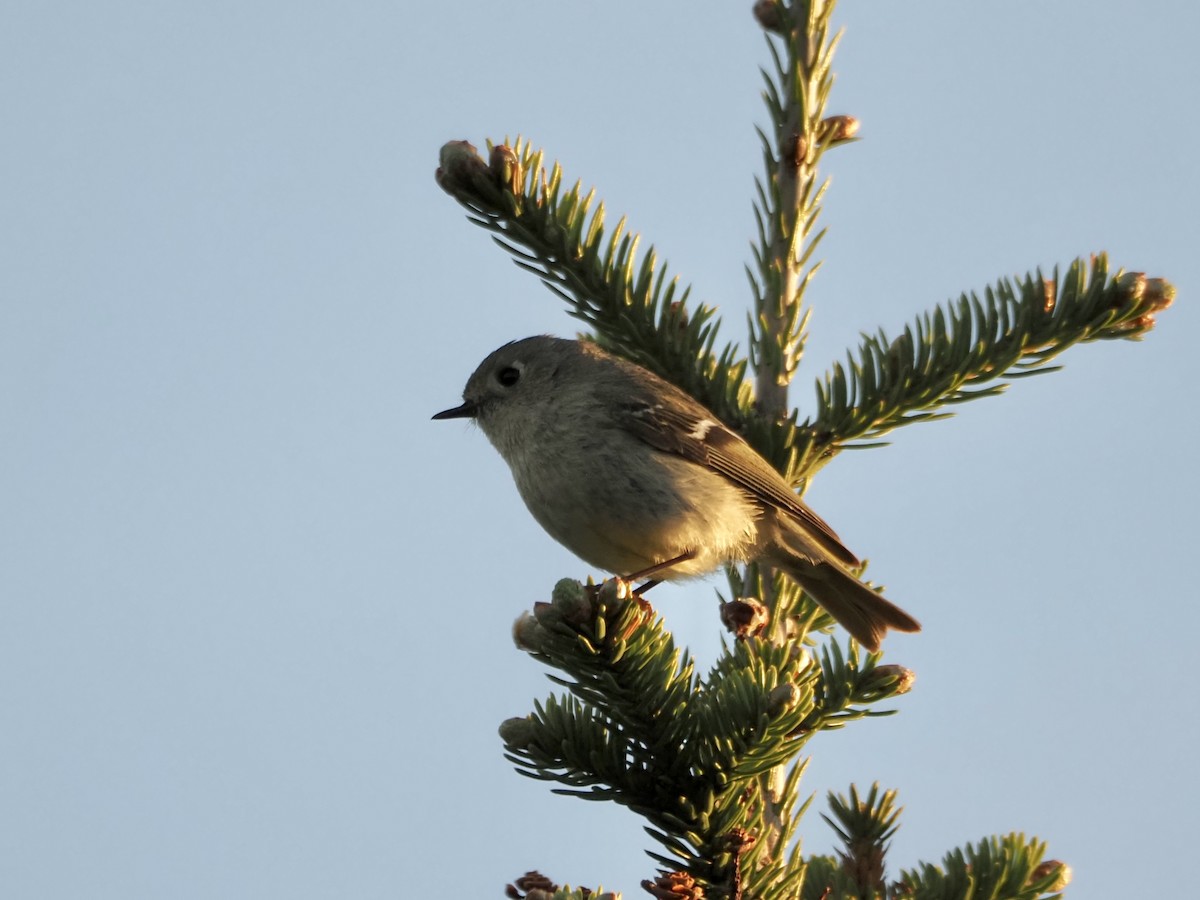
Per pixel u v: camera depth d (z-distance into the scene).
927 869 7.47
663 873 6.93
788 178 9.48
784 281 9.41
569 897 5.69
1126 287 8.89
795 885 7.23
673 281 9.41
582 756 7.36
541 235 9.18
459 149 8.98
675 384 9.47
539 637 7.20
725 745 7.09
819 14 9.52
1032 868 7.34
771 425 9.19
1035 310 9.03
